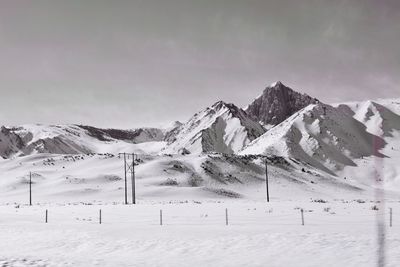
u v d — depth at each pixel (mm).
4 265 17188
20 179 139000
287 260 17641
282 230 26391
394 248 19391
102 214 45906
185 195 115875
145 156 171125
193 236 24859
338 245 20516
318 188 152250
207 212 45438
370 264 16391
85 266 17000
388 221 31547
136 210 51688
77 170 157250
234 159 169625
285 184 149125
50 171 156250
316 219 34188
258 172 161000
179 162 158625
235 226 29594
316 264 16688
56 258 19047
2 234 28250
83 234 27141
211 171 151875
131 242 23516
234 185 143250
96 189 121312
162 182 133750
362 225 29031
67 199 109375
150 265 17188
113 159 169000
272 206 56375
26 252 21109
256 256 18672
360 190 163750
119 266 16969
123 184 129750
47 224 34156
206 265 17078
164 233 26578
